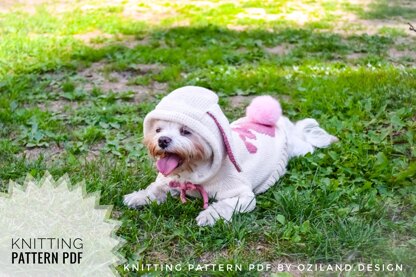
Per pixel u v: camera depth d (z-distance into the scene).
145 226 1.17
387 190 1.31
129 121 1.76
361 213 1.20
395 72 2.16
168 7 4.06
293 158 1.45
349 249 1.08
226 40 2.92
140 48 2.70
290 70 2.31
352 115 1.74
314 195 1.27
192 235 1.12
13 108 1.86
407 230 1.16
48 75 2.24
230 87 2.06
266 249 1.09
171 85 2.11
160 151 1.15
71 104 1.95
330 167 1.41
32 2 4.16
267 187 1.31
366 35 3.00
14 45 2.68
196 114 1.15
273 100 1.43
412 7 4.07
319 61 2.45
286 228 1.14
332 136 1.57
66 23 3.36
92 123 1.75
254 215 1.21
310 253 1.07
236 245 1.10
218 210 1.17
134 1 4.25
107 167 1.43
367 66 2.35
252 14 3.81
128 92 2.01
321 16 3.73
